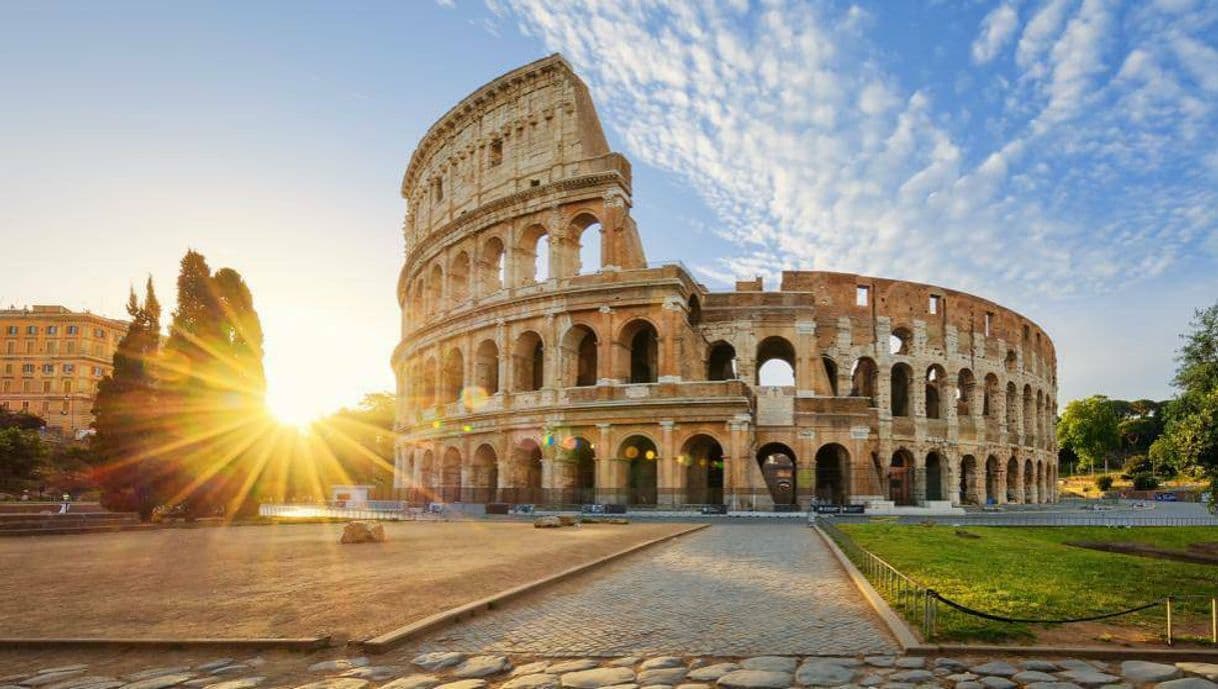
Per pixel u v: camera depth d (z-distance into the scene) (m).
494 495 76.44
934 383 102.69
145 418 57.62
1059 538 45.19
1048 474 117.75
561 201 75.75
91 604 20.22
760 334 82.81
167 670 14.27
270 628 17.03
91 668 14.48
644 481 75.12
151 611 19.16
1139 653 14.67
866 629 17.17
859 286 94.25
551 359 73.62
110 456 56.81
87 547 36.91
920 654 14.96
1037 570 27.08
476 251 83.31
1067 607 19.52
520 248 79.31
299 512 76.44
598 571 26.92
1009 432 104.62
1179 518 61.06
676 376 69.00
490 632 17.02
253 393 61.84
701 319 83.94
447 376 85.69
